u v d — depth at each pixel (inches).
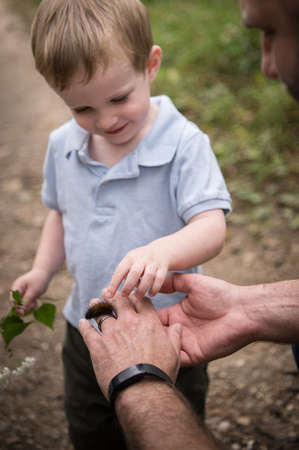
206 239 68.6
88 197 76.7
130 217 73.9
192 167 71.9
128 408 54.3
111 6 67.5
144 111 71.6
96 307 64.9
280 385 110.5
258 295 66.9
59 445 104.3
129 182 74.0
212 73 218.7
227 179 169.2
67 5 67.1
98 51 64.4
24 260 155.4
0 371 120.3
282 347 119.0
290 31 50.9
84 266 77.0
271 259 142.6
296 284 68.0
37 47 68.8
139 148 73.6
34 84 257.4
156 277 61.2
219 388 111.2
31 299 84.7
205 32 239.0
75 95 67.5
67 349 85.0
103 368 59.4
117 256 74.5
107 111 68.5
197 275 67.1
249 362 116.4
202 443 49.7
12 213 174.7
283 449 98.3
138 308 65.1
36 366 122.0
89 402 83.6
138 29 69.2
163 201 74.0
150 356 58.9
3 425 108.5
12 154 205.6
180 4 272.2
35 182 188.9
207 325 66.8
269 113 185.5
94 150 78.1
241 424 103.6
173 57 232.1
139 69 69.4
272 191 162.4
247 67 216.7
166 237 67.4
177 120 74.9
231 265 142.5
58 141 82.0
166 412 52.9
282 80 55.5
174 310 69.1
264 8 51.1
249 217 156.4
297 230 150.0
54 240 88.8
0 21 328.5
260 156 173.5
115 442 86.4
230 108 196.9
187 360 66.1
